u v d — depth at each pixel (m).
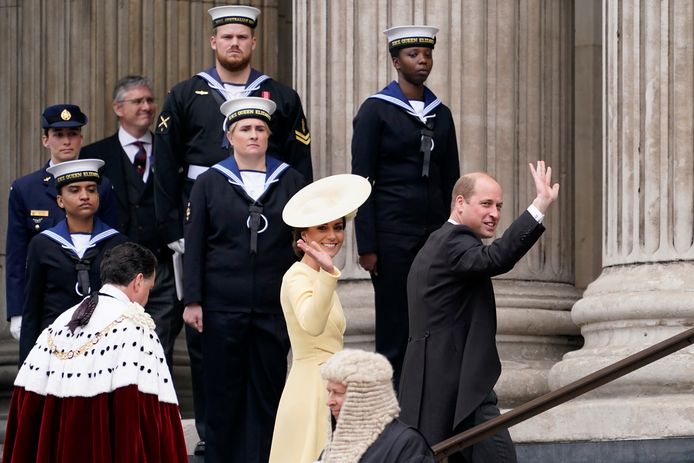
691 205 44.69
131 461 37.97
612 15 46.28
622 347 44.53
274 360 43.34
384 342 45.03
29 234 49.53
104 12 62.53
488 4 49.94
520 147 50.19
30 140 62.69
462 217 37.75
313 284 38.72
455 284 37.22
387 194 44.81
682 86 44.88
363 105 45.09
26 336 46.06
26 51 62.97
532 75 50.47
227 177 43.50
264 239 43.25
